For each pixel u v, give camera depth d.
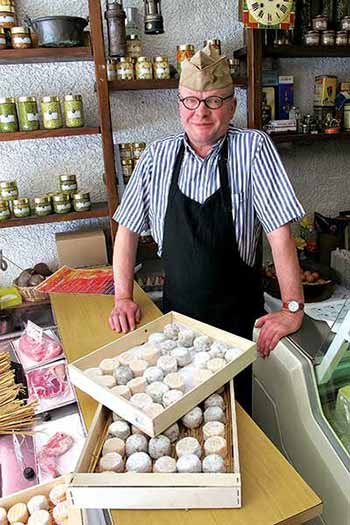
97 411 0.87
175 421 0.83
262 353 1.15
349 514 0.85
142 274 2.23
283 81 2.15
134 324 1.32
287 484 0.74
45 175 2.05
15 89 1.92
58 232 2.10
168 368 0.93
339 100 2.21
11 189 1.82
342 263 2.04
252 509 0.70
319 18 1.96
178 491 0.69
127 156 1.94
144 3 1.85
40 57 1.66
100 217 1.96
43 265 1.99
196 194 1.43
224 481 0.69
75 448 1.06
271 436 1.13
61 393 1.19
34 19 1.75
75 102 1.75
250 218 1.44
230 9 2.08
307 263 2.17
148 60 1.78
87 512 0.76
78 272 1.82
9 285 2.11
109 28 1.77
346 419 0.95
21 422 1.11
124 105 2.06
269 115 2.13
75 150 2.05
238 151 1.39
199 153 1.42
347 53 2.04
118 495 0.69
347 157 2.43
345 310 1.04
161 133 2.14
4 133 1.68
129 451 0.78
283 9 1.76
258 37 1.83
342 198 2.47
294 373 1.01
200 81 1.28
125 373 0.92
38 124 1.74
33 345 1.37
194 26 2.05
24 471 1.02
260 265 1.61
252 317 1.56
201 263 1.45
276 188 1.38
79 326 1.34
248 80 1.88
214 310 1.49
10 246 2.08
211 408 0.87
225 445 0.78
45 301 1.83
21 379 1.26
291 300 1.28
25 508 0.93
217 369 0.92
